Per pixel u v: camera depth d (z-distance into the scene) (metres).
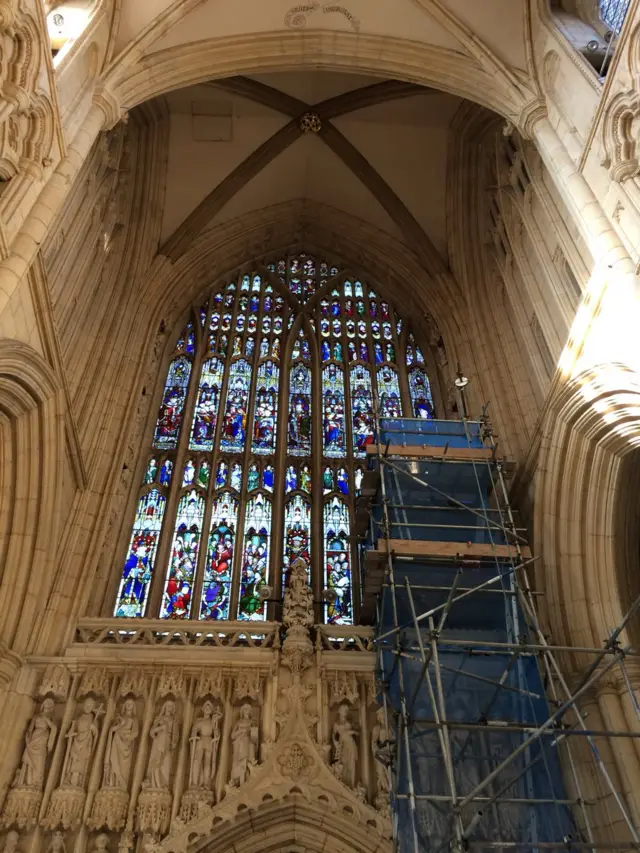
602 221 11.45
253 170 21.80
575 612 12.56
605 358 11.65
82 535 14.41
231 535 16.67
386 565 13.09
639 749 11.05
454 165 21.23
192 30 15.75
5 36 9.96
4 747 11.67
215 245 21.84
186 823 11.08
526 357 17.20
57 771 11.66
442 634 12.76
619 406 11.56
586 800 10.66
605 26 13.98
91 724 12.12
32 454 12.84
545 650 10.59
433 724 9.53
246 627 13.61
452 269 20.83
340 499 17.66
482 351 18.31
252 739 12.05
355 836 11.23
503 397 17.00
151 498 17.22
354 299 22.75
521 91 14.60
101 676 12.66
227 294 22.44
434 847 10.57
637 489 12.87
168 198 21.36
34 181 10.75
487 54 15.22
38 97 10.70
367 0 16.05
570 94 13.23
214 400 19.62
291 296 22.53
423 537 14.18
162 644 13.16
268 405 19.70
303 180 22.84
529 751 11.31
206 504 17.17
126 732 12.05
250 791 11.38
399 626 12.51
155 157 21.03
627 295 10.47
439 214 21.75
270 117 21.36
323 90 21.00
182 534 16.56
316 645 13.22
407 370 20.97
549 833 10.59
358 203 22.69
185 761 11.91
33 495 13.01
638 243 10.46
